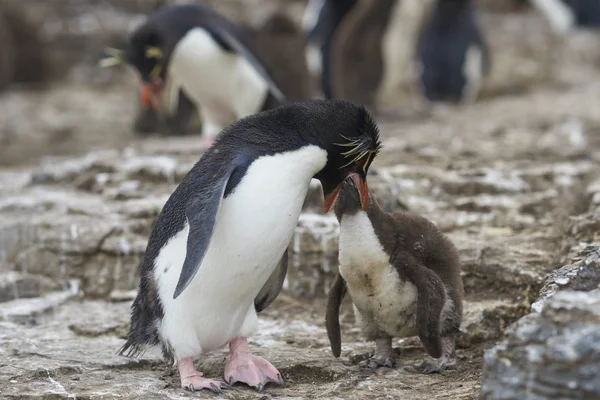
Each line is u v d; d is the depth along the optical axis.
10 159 22.25
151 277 8.41
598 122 20.95
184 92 18.06
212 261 8.21
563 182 14.20
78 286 12.05
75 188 14.75
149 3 33.81
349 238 8.62
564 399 6.29
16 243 12.64
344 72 24.25
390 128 21.80
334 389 8.52
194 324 8.41
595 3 30.83
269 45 22.25
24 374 8.76
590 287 7.96
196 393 8.31
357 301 8.95
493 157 16.22
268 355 9.45
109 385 8.52
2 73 31.66
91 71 32.19
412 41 30.66
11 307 11.21
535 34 32.91
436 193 13.76
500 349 6.77
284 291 11.76
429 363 9.09
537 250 11.45
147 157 15.51
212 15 16.75
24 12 32.16
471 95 29.06
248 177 8.15
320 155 8.37
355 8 24.58
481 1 38.19
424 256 8.88
